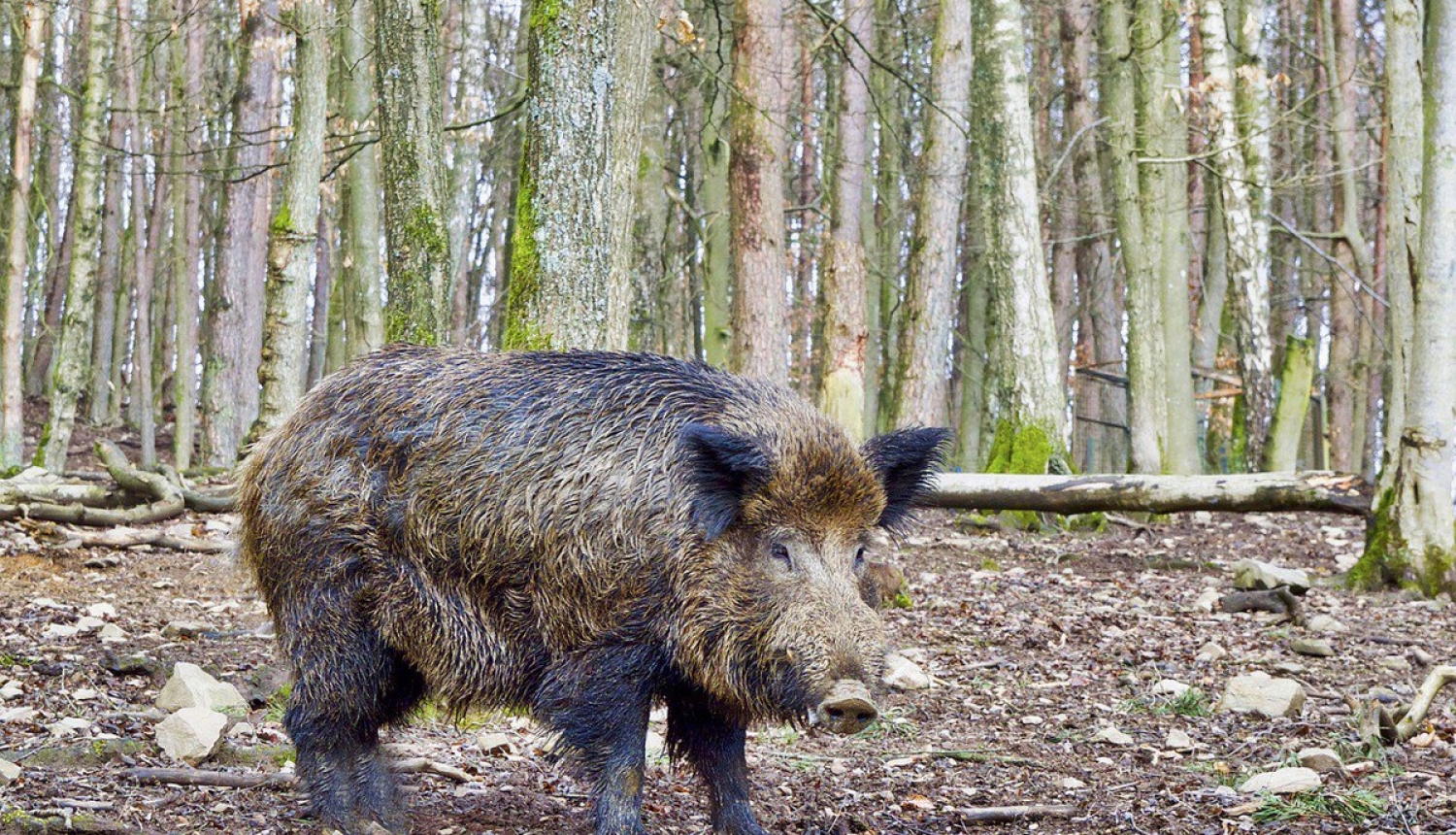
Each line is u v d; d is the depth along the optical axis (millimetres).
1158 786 6250
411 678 5391
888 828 5574
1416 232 12891
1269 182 21953
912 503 5320
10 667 7617
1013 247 16719
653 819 5703
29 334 39031
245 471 5504
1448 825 5473
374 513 5047
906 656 9242
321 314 34938
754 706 4727
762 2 16188
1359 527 17922
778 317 16328
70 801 5246
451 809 5672
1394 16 13234
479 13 21656
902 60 29000
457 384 5078
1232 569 13844
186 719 6062
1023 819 5699
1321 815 5684
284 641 5262
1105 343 30422
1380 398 34375
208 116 25781
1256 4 21484
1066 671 9047
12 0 18469
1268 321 20672
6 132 32469
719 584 4676
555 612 4785
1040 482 13836
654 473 4746
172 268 35125
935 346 18750
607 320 8211
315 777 5223
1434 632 10484
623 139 8297
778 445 4734
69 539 12008
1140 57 20828
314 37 15578
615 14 8172
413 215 9648
